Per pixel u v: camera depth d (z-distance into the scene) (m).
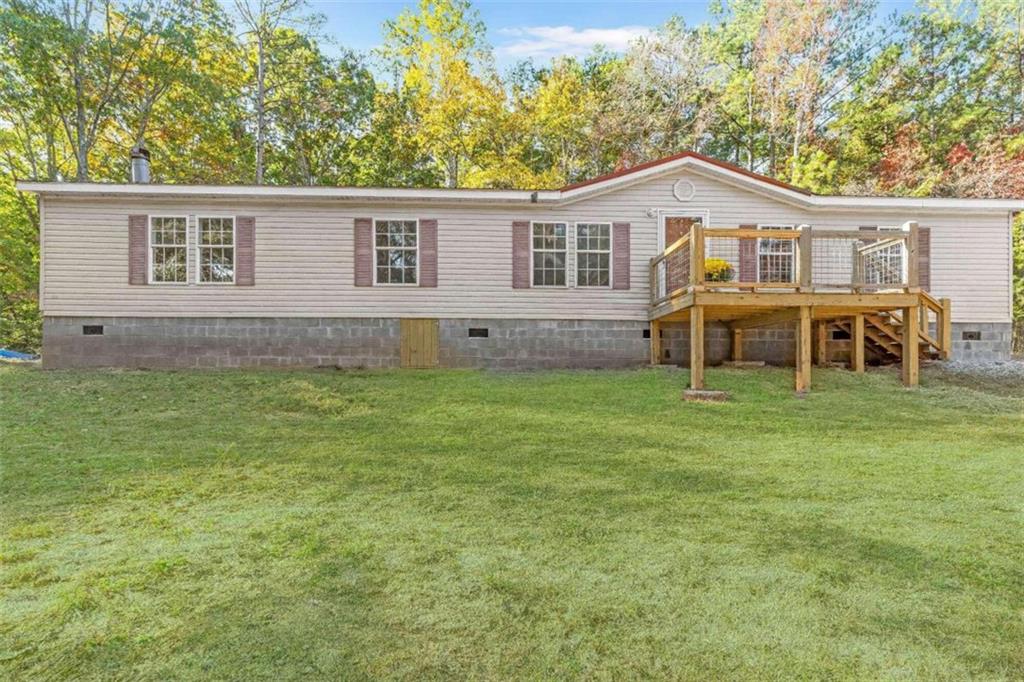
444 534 3.43
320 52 22.34
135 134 19.05
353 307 11.30
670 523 3.59
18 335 18.41
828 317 10.43
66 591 2.70
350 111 23.14
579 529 3.50
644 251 11.65
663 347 11.70
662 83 23.70
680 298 9.14
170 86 18.06
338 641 2.29
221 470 4.86
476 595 2.66
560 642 2.28
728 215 11.66
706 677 2.06
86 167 17.05
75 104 16.95
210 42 19.30
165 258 10.97
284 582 2.79
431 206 11.42
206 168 20.98
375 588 2.73
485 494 4.21
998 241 11.70
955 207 11.41
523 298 11.55
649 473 4.73
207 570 2.93
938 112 22.45
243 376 9.68
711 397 7.80
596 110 23.55
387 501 4.06
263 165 21.78
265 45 20.91
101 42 16.41
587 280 11.66
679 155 11.45
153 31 16.97
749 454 5.32
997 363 10.49
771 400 7.80
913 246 8.45
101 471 4.80
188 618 2.46
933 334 11.65
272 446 5.67
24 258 17.77
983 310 11.67
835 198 11.41
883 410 7.25
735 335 11.48
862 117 22.67
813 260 11.44
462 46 24.45
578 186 11.36
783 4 21.86
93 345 10.75
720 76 24.95
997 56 21.95
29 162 18.06
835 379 9.20
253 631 2.36
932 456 5.21
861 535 3.36
